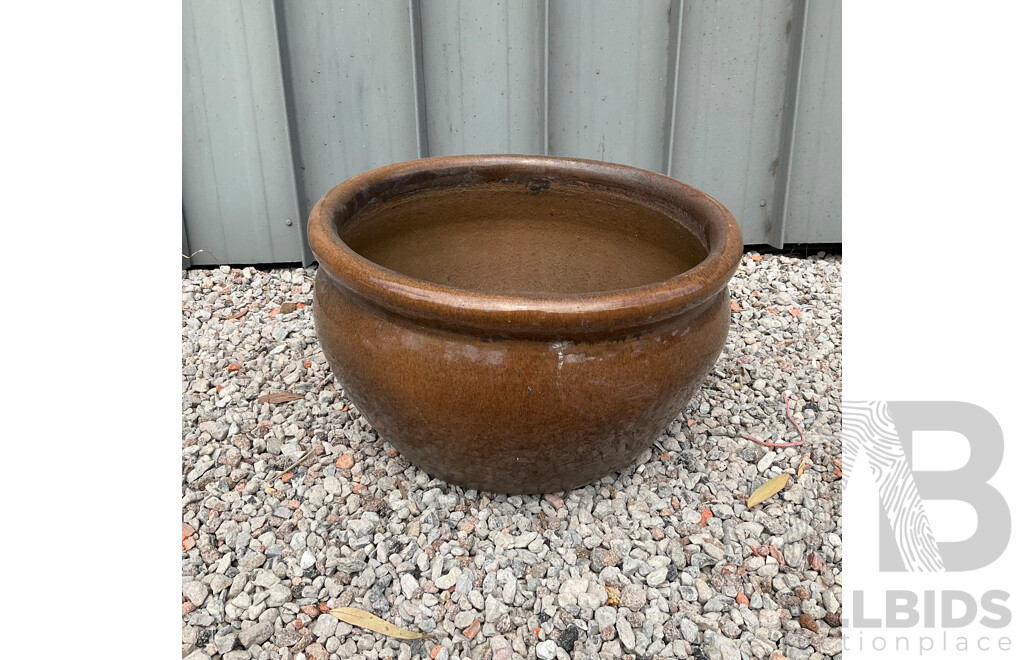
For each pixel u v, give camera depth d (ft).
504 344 4.52
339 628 4.69
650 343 4.71
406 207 6.32
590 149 9.12
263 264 9.44
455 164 6.43
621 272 6.71
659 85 8.79
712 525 5.46
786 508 5.67
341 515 5.48
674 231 6.10
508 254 6.95
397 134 8.89
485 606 4.83
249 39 8.22
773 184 9.41
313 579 5.01
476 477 5.31
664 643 4.70
